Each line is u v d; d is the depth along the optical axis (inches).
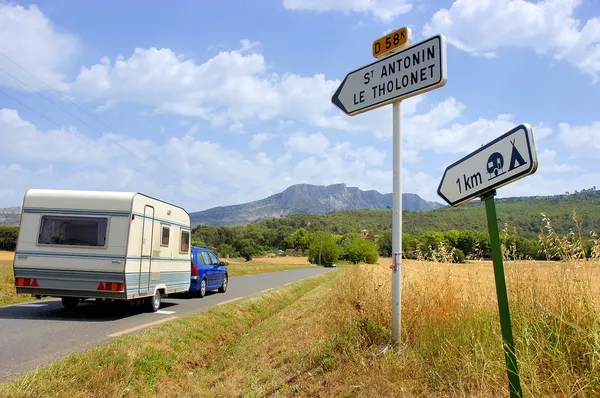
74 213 414.9
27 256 412.2
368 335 215.5
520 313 168.4
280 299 647.8
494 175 125.3
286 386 194.7
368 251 2086.6
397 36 202.1
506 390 141.1
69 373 211.8
